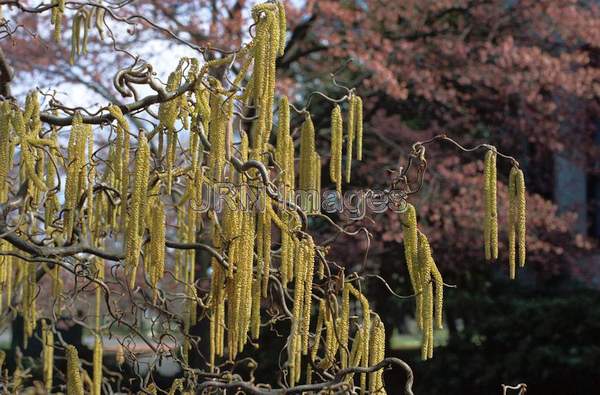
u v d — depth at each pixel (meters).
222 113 3.24
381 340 3.46
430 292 3.28
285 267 3.38
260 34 3.04
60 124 3.45
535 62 10.94
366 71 11.81
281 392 3.25
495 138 12.47
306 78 12.23
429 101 11.94
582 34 11.55
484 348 11.41
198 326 8.66
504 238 11.09
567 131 12.73
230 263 3.33
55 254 3.75
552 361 10.36
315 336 3.78
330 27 11.48
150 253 3.46
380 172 11.23
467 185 10.99
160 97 3.34
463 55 11.48
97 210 3.95
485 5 11.94
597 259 12.55
